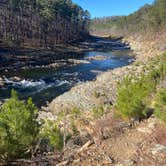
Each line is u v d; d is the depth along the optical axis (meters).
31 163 8.20
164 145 9.18
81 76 46.12
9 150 8.23
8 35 78.69
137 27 147.75
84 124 15.02
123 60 67.50
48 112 26.08
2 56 57.78
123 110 12.69
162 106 11.37
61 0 130.50
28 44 77.94
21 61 57.25
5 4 107.50
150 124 11.23
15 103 9.30
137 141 9.79
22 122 8.71
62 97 31.08
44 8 113.69
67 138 10.34
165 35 96.00
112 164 8.25
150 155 8.58
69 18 136.00
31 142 8.77
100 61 65.38
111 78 39.66
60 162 8.34
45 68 52.66
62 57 68.69
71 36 113.19
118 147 9.45
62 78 44.03
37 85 38.66
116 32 183.75
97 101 27.86
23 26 92.81
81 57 71.56
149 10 140.00
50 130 10.02
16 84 38.62
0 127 8.41
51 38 95.88
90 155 8.85
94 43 116.50
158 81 19.42
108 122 13.21
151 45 91.62
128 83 16.03
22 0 113.94
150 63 44.69
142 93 13.19
